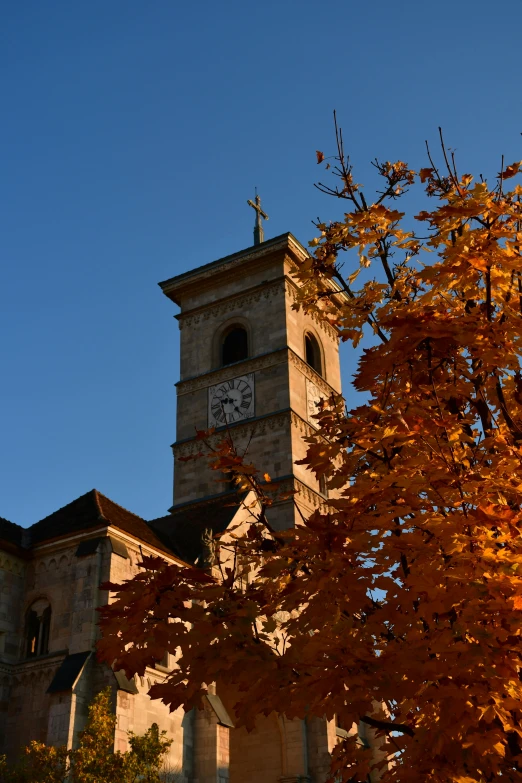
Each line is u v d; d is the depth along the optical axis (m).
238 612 9.55
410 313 11.19
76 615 35.12
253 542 12.78
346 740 11.65
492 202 11.20
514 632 8.66
